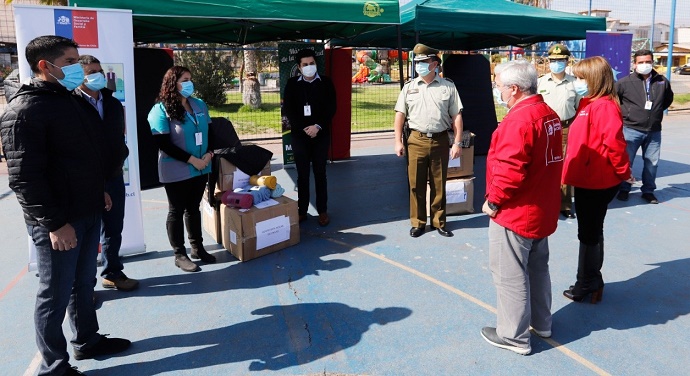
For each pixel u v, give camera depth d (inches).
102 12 162.2
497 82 113.1
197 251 178.5
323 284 160.9
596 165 132.7
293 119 210.7
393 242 198.5
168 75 158.7
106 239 152.9
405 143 209.3
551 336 128.8
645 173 250.8
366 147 439.2
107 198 126.4
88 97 123.5
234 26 302.5
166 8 175.3
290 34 342.3
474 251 187.8
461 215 233.9
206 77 764.6
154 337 130.6
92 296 118.6
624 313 140.1
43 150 93.3
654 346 123.6
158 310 144.9
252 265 176.9
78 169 100.3
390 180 308.0
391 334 130.6
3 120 91.3
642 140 246.1
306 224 223.3
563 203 227.0
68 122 97.3
